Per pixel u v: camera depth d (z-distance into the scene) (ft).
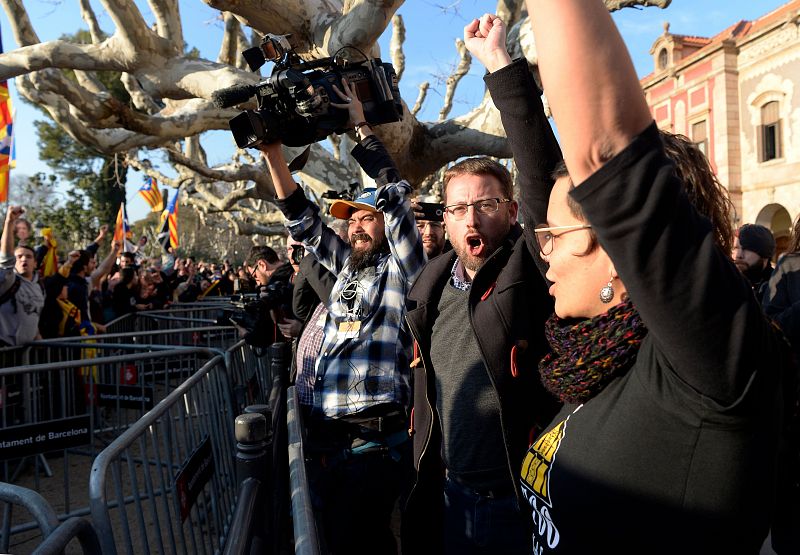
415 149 26.48
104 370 17.95
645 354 2.96
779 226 76.28
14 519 13.30
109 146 33.09
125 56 23.16
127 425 15.67
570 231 3.48
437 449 6.88
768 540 9.66
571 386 3.31
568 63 2.37
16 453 10.89
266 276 18.26
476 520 6.20
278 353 13.50
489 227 6.81
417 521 6.94
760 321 2.53
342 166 34.40
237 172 39.55
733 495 2.67
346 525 8.79
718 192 3.36
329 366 9.25
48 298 20.80
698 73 80.48
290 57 8.89
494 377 5.86
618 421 3.02
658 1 17.11
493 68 5.43
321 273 11.16
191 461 8.60
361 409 8.91
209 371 10.97
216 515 9.83
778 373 2.71
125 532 6.29
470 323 6.16
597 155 2.46
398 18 37.04
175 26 24.39
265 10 19.70
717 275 2.40
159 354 13.79
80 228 125.80
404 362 9.07
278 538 9.61
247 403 14.80
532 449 3.85
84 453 15.06
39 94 29.91
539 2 2.47
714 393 2.53
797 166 68.18
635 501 2.88
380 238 9.70
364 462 8.84
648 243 2.38
